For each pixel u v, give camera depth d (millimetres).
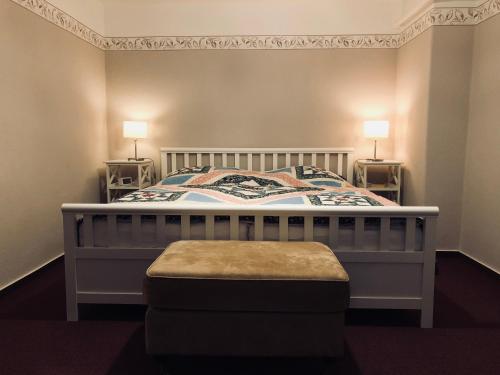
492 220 2664
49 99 2805
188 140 3799
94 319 1988
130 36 3727
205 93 3752
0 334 1829
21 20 2475
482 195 2783
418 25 3176
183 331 1472
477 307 2160
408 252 1850
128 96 3777
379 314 2080
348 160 3705
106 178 3604
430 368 1563
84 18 3334
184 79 3744
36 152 2646
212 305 1463
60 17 2939
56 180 2910
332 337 1458
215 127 3777
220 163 3826
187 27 3695
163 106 3775
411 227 1848
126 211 1875
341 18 3633
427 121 3002
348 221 1921
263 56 3699
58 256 2924
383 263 1865
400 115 3572
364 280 1880
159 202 2064
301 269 1488
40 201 2697
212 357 1664
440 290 2408
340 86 3699
